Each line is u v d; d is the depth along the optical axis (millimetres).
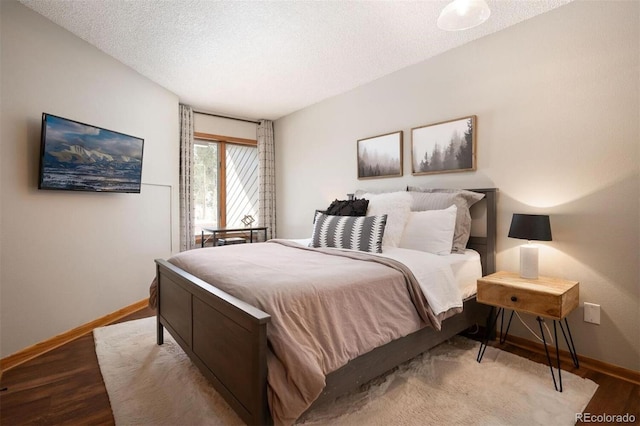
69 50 2568
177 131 3957
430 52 2869
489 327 2363
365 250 2348
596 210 2088
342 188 3928
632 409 1655
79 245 2684
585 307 2123
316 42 2686
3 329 2121
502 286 2045
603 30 2041
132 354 2240
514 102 2443
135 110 3285
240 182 5016
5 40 2137
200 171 4645
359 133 3674
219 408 1639
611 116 2021
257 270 1767
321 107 4172
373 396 1744
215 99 4102
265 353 1220
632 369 1955
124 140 3020
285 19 2365
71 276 2605
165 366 2064
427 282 1930
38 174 2342
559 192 2240
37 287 2342
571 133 2182
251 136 5016
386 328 1646
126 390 1798
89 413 1627
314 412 1605
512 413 1603
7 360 2121
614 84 2006
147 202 3494
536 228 2078
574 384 1865
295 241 3012
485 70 2598
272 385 1193
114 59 3002
